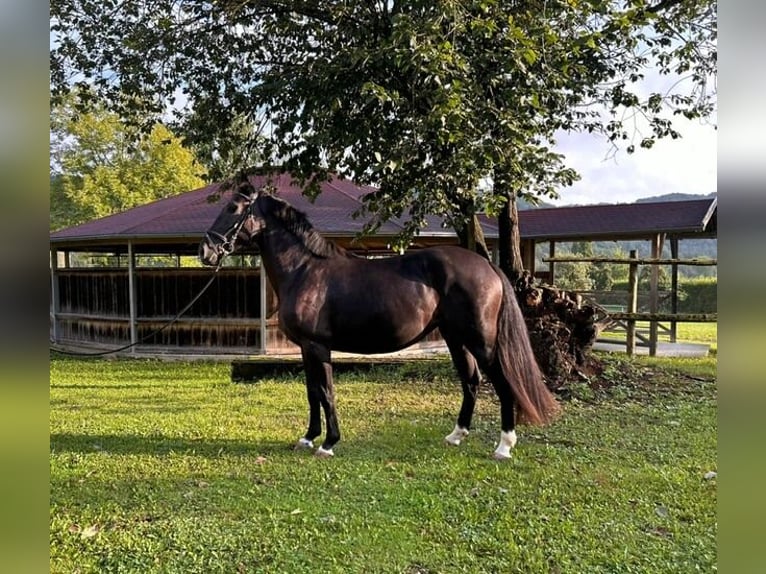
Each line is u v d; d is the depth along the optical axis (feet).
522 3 15.21
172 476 12.25
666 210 33.91
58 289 34.96
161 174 76.43
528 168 15.55
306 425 16.51
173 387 22.52
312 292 13.42
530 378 13.25
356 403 19.26
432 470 12.48
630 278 29.66
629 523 9.77
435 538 9.34
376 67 15.35
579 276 65.10
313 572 8.32
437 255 13.57
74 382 23.58
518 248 23.84
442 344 31.32
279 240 13.88
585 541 9.13
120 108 22.63
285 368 24.88
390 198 17.81
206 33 19.65
